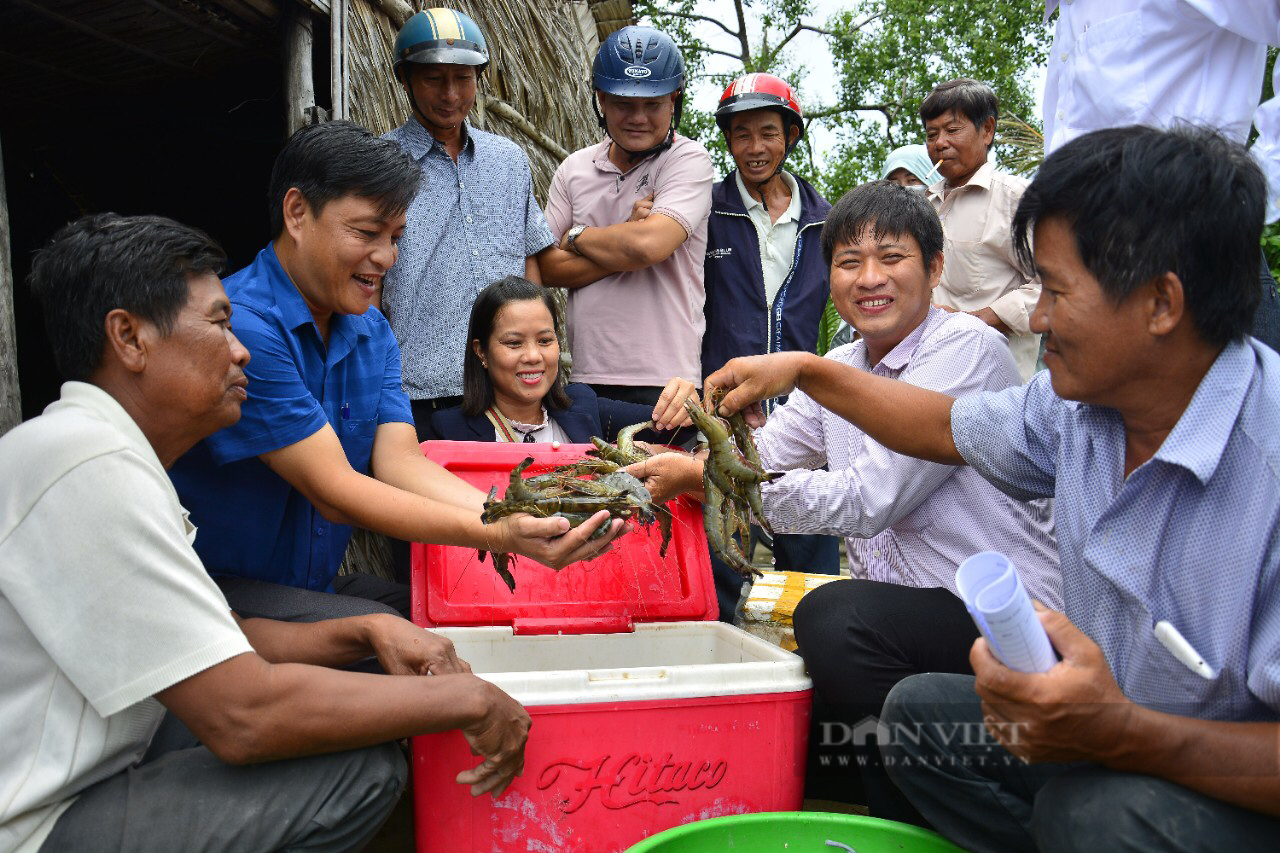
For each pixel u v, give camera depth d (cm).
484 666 273
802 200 456
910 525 269
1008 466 222
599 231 410
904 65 1739
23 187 643
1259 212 167
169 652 177
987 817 208
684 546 297
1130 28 328
